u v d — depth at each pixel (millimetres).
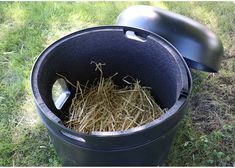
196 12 2016
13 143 1400
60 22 1926
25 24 1903
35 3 2033
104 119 1305
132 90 1368
